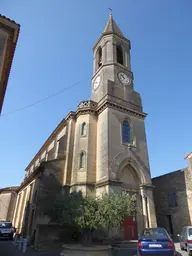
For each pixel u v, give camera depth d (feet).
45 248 46.93
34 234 57.31
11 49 35.04
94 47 107.86
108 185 57.77
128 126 75.51
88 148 68.90
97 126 75.00
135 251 44.60
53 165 68.44
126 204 43.75
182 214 68.54
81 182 62.64
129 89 85.20
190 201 66.85
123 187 62.59
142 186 64.54
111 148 64.95
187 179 69.92
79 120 76.38
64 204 45.55
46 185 64.23
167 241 32.07
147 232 36.78
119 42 99.40
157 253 30.78
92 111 76.84
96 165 67.21
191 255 39.75
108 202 43.39
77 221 40.19
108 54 92.73
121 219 41.68
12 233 82.48
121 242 51.16
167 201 76.23
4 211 133.49
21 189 115.96
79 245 41.60
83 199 44.96
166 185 78.69
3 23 33.83
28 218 76.54
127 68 92.89
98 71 92.32
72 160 71.00
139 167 67.87
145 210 61.11
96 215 40.81
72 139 75.31
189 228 44.27
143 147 73.61
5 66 34.86
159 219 77.41
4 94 36.27
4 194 140.05
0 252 43.93
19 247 50.11
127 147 69.00
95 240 52.70
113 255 40.42
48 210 56.13
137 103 83.20
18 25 34.73
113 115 72.18
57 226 50.26
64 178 67.26
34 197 72.79
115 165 62.85
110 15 114.83
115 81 83.20
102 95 79.36
